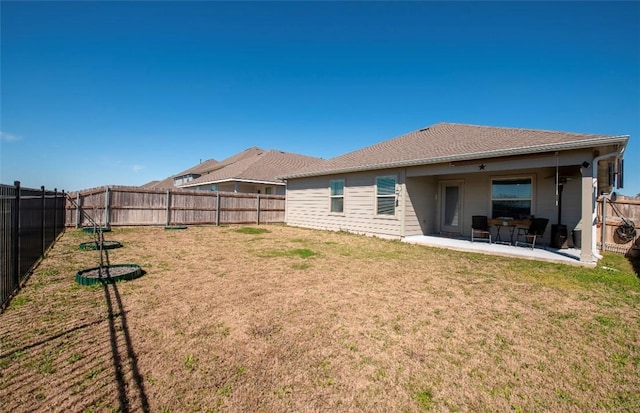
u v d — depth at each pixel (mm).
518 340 3141
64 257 6691
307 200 14609
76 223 11992
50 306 3762
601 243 9523
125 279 4977
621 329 3438
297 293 4512
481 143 9312
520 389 2338
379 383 2363
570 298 4480
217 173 24016
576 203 8445
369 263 6684
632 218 9453
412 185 10633
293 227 14781
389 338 3125
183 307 3850
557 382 2438
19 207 4500
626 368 2662
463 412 2070
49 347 2746
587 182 6695
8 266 3979
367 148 14672
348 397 2184
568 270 6176
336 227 13008
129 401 2057
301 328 3312
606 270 6203
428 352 2859
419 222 10914
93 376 2326
